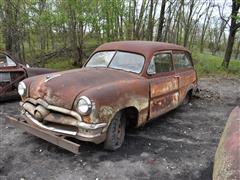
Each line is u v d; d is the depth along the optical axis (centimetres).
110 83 457
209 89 1087
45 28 1459
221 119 696
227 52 1778
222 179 244
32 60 1478
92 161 438
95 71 510
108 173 407
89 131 409
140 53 547
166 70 597
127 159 450
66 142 410
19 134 527
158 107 555
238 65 1967
